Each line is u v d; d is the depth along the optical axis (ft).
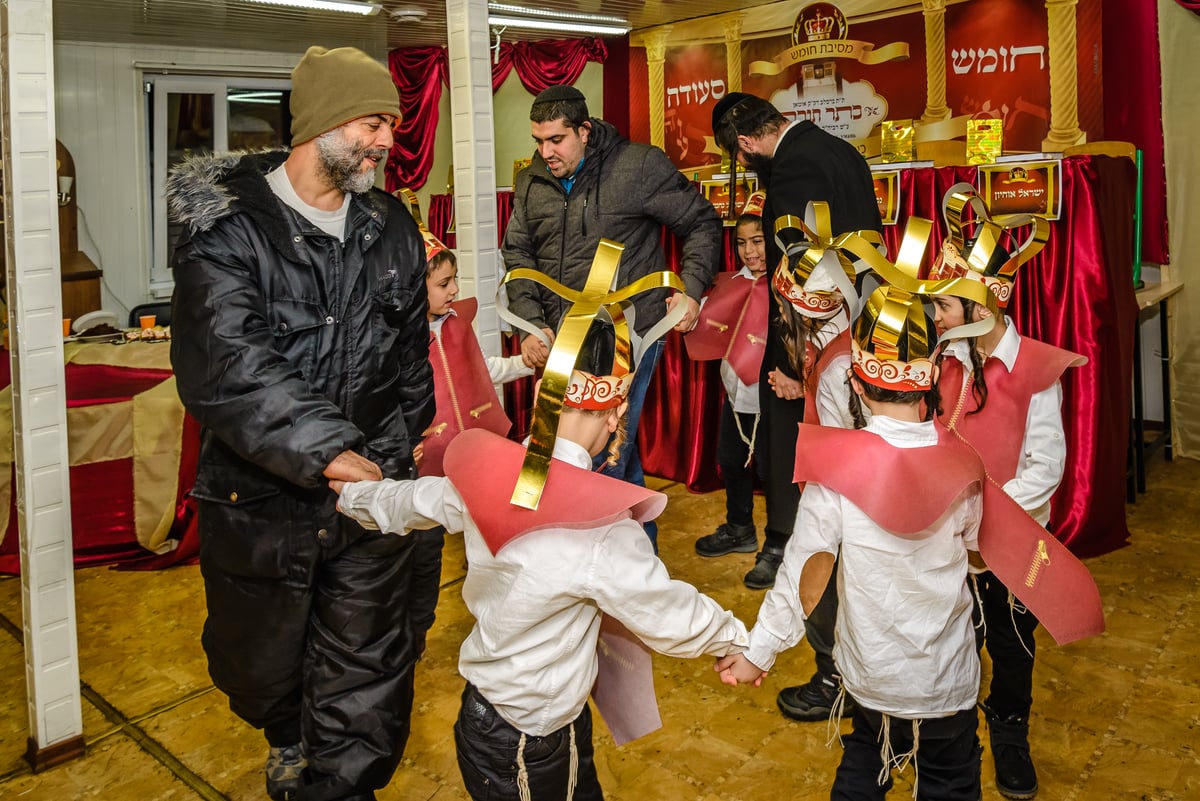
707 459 14.66
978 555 5.97
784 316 8.30
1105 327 11.23
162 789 7.58
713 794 7.24
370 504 5.44
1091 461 11.37
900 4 15.64
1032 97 14.66
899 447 5.18
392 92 6.08
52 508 7.68
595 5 16.35
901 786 7.23
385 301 6.53
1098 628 5.32
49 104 7.16
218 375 5.73
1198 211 14.42
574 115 10.33
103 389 12.57
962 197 7.16
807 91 16.80
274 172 6.33
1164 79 14.20
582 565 4.65
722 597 10.74
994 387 6.45
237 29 18.26
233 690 6.66
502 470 4.87
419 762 7.83
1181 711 8.16
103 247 20.30
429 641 10.08
